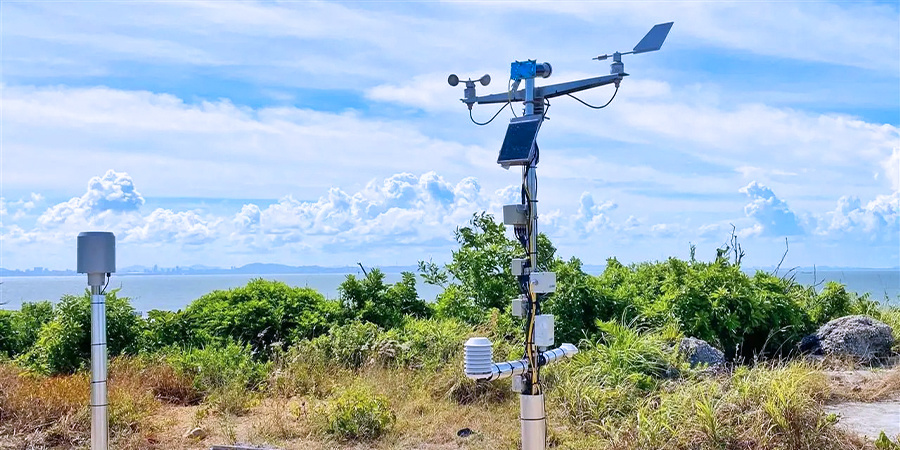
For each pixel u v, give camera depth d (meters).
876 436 6.91
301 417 8.06
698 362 9.12
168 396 9.35
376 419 7.66
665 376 8.57
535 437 5.05
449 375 9.02
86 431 7.58
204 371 9.67
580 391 7.99
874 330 10.77
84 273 6.31
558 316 10.88
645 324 10.88
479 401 8.63
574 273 11.25
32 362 10.41
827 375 8.95
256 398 9.11
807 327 11.83
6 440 7.35
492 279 12.34
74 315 10.51
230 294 12.31
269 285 12.64
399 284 13.06
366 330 10.82
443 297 12.81
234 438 7.51
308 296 12.57
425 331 10.66
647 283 12.35
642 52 5.04
